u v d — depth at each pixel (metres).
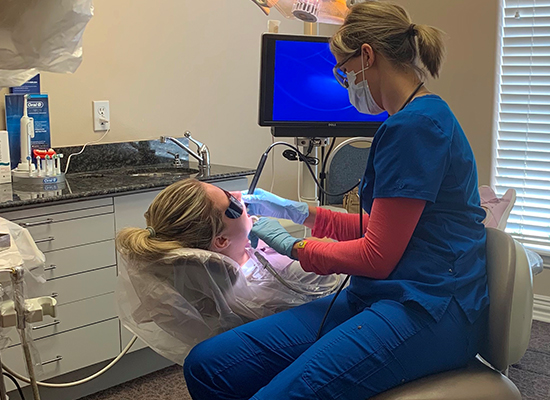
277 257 1.57
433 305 1.22
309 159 2.35
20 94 2.35
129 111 2.72
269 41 2.18
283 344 1.35
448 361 1.25
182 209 1.33
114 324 2.24
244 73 3.15
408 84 1.35
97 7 2.55
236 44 3.09
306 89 2.28
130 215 2.25
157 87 2.80
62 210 2.04
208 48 2.97
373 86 1.39
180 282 1.29
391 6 1.37
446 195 1.28
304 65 2.25
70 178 2.45
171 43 2.82
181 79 2.89
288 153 2.24
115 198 2.19
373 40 1.33
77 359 2.15
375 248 1.25
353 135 2.38
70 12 1.03
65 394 2.21
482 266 1.30
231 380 1.30
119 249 1.33
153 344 1.44
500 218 2.02
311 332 1.39
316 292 1.58
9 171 2.27
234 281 1.37
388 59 1.34
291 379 1.17
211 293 1.33
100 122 2.62
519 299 1.25
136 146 2.76
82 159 2.59
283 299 1.51
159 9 2.75
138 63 2.72
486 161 3.14
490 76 3.05
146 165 2.80
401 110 1.29
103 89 2.62
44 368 2.06
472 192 1.34
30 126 2.33
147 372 2.46
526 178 3.06
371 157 1.33
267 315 1.50
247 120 3.20
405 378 1.21
